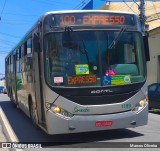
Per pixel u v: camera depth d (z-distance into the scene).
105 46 10.08
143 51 10.45
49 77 9.73
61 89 9.65
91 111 9.70
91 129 9.73
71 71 9.78
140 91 10.23
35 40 10.12
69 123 9.62
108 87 9.87
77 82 9.76
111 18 10.24
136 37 10.45
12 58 20.55
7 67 24.78
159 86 19.27
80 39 9.95
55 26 9.88
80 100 9.69
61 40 9.87
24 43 14.41
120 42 10.22
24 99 14.93
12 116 17.95
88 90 9.73
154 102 19.30
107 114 9.84
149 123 14.19
